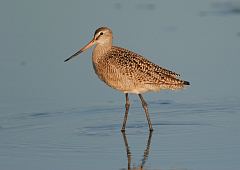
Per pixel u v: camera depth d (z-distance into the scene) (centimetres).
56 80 1873
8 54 2062
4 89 1803
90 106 1694
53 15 2356
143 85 1529
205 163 1270
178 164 1271
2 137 1469
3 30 2247
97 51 1562
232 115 1593
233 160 1281
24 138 1462
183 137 1448
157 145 1402
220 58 1984
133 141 1437
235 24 2272
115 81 1538
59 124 1568
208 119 1573
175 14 2388
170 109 1662
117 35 2167
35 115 1627
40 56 2042
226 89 1772
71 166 1274
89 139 1454
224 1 2538
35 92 1786
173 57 1988
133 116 1625
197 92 1767
